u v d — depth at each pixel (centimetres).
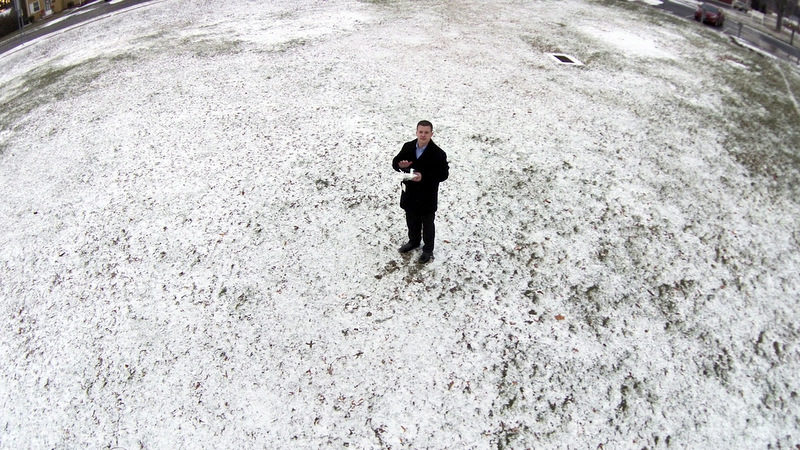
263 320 645
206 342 621
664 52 1836
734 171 1076
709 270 773
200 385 573
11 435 544
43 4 2975
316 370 582
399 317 643
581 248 777
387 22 1958
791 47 2472
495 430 526
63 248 802
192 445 518
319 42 1708
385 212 820
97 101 1350
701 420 554
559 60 1606
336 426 529
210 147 1038
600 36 1944
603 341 630
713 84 1577
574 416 543
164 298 687
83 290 715
